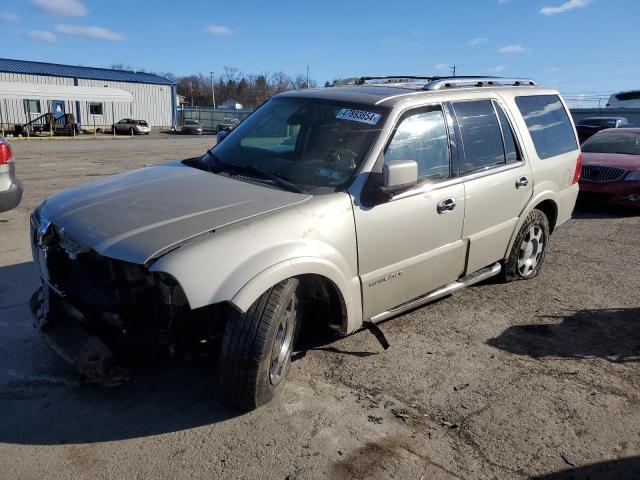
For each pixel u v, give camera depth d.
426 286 4.20
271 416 3.20
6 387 3.39
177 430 3.04
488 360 4.00
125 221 3.08
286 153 3.97
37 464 2.75
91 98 46.44
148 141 35.03
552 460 2.95
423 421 3.23
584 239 7.66
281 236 3.11
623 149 10.34
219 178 3.76
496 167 4.71
